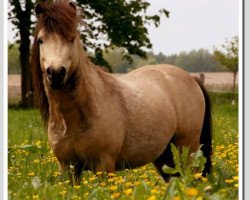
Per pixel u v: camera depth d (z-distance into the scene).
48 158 8.98
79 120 6.58
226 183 6.03
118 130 6.88
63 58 6.11
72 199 5.60
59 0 6.65
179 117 8.02
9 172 7.68
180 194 4.61
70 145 6.66
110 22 29.33
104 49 31.33
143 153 7.39
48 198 5.24
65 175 6.64
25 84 29.23
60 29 6.19
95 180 6.80
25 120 17.39
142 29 30.17
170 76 8.22
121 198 5.03
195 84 8.54
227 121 15.97
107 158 6.75
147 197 4.90
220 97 30.27
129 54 31.88
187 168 5.59
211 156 8.49
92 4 28.84
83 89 6.54
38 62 6.62
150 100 7.48
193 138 8.25
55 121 6.68
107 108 6.80
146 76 7.91
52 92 6.54
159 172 8.42
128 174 7.45
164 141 7.66
